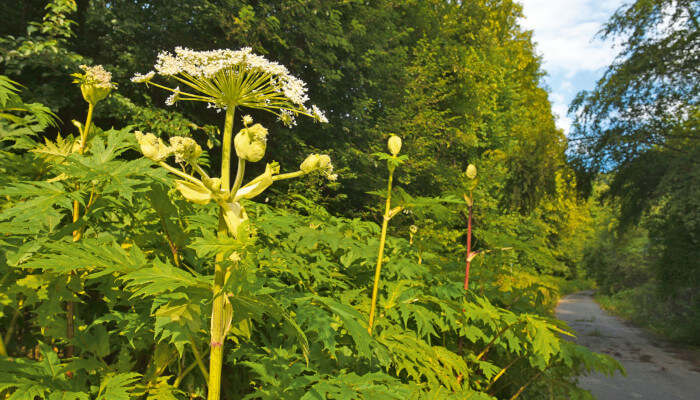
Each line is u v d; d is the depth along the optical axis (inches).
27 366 62.5
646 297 736.3
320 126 454.9
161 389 72.5
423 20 685.9
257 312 56.9
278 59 405.1
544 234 1076.5
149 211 83.7
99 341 74.0
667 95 586.9
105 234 81.0
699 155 548.1
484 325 108.2
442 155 645.9
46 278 66.5
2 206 73.9
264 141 54.9
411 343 84.0
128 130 77.0
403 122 523.8
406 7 642.8
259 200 379.6
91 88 76.5
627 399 279.7
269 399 69.1
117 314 70.1
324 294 94.4
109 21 330.6
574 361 117.4
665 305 666.2
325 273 97.5
